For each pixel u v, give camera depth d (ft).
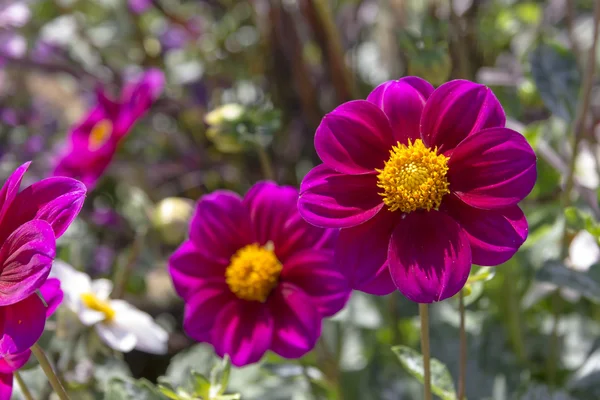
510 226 1.53
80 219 2.62
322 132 1.56
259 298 1.81
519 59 2.49
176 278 1.85
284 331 1.79
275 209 1.83
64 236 2.48
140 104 2.19
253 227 1.84
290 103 2.78
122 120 2.18
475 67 2.56
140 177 2.76
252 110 2.06
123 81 2.91
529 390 2.11
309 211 1.55
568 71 2.06
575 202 2.13
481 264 1.53
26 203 1.51
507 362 2.20
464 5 2.51
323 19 2.52
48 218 1.49
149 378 2.67
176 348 2.68
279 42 2.69
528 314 2.33
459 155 1.54
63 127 3.29
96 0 3.03
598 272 1.87
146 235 2.22
